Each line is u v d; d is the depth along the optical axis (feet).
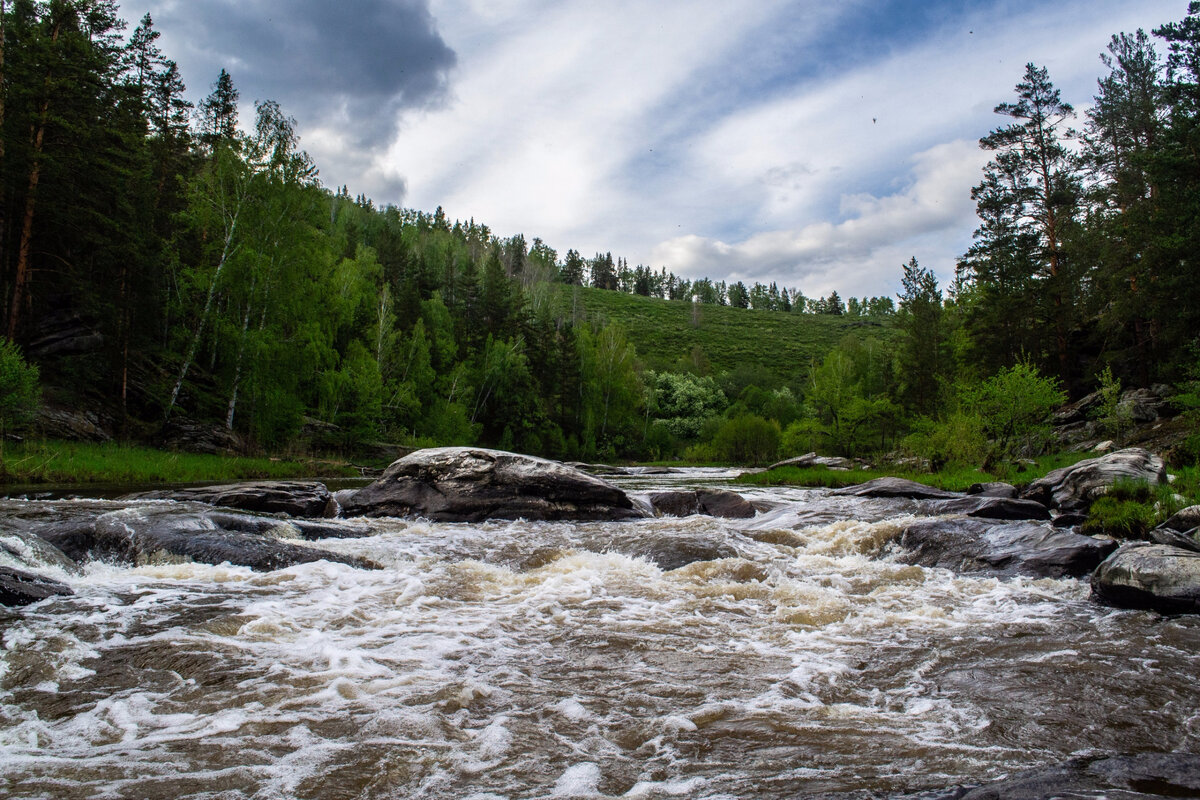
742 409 263.29
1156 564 22.70
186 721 12.80
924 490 52.70
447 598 23.25
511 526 41.14
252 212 105.09
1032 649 18.42
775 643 18.97
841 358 247.91
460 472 46.44
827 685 15.57
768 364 420.36
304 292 112.27
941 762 11.29
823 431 138.21
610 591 24.86
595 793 10.11
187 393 109.70
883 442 134.92
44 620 19.06
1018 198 125.90
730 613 22.21
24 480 61.05
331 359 135.03
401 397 157.48
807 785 10.30
